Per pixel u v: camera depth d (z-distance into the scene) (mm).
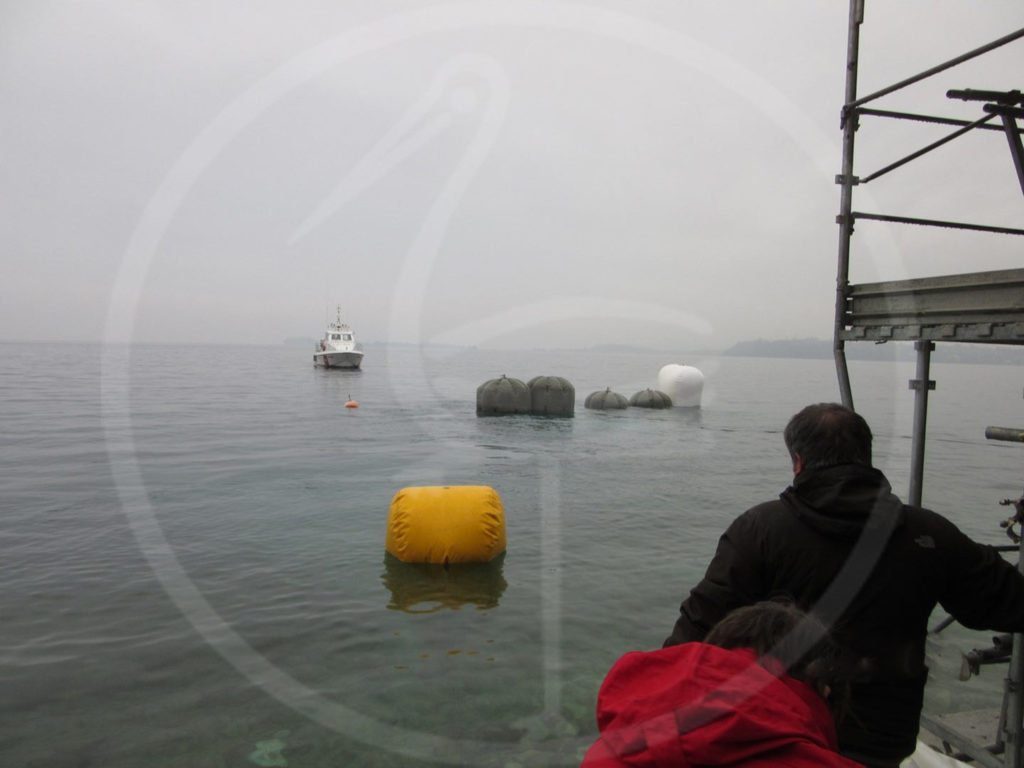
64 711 3795
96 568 6246
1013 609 1588
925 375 2164
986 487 9016
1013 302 1859
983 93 2236
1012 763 2197
